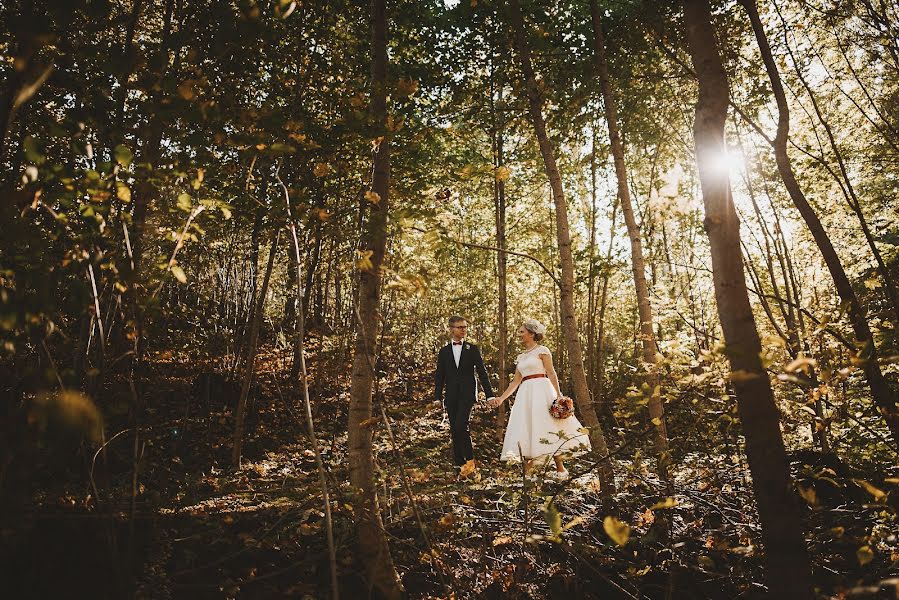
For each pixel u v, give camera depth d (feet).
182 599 9.46
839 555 9.11
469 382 19.45
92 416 4.79
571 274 15.39
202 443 17.81
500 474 14.05
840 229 23.32
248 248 22.45
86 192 6.19
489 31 22.24
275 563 11.00
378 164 10.72
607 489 12.16
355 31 20.70
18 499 4.95
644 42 19.19
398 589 9.83
